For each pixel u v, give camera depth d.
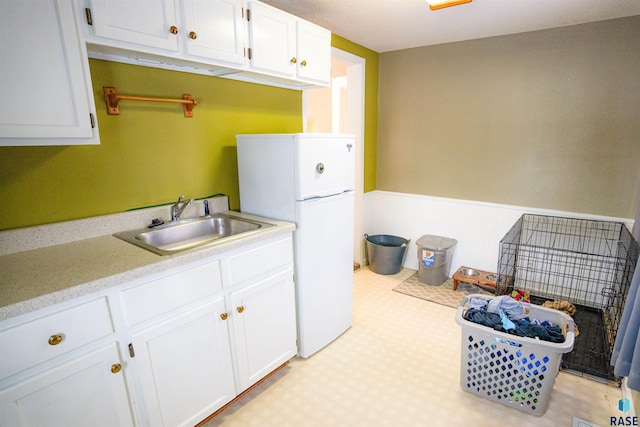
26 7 1.13
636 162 2.44
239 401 1.81
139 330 1.30
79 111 1.29
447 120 3.18
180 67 1.89
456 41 3.02
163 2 1.46
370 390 1.88
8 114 1.14
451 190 3.28
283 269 1.90
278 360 1.95
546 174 2.79
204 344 1.54
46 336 1.07
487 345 1.73
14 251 1.42
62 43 1.22
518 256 2.97
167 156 1.92
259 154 2.02
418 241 3.30
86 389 1.19
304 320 2.07
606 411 1.71
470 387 1.84
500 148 2.95
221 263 1.56
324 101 4.52
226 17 1.69
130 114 1.74
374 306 2.83
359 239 3.60
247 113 2.32
